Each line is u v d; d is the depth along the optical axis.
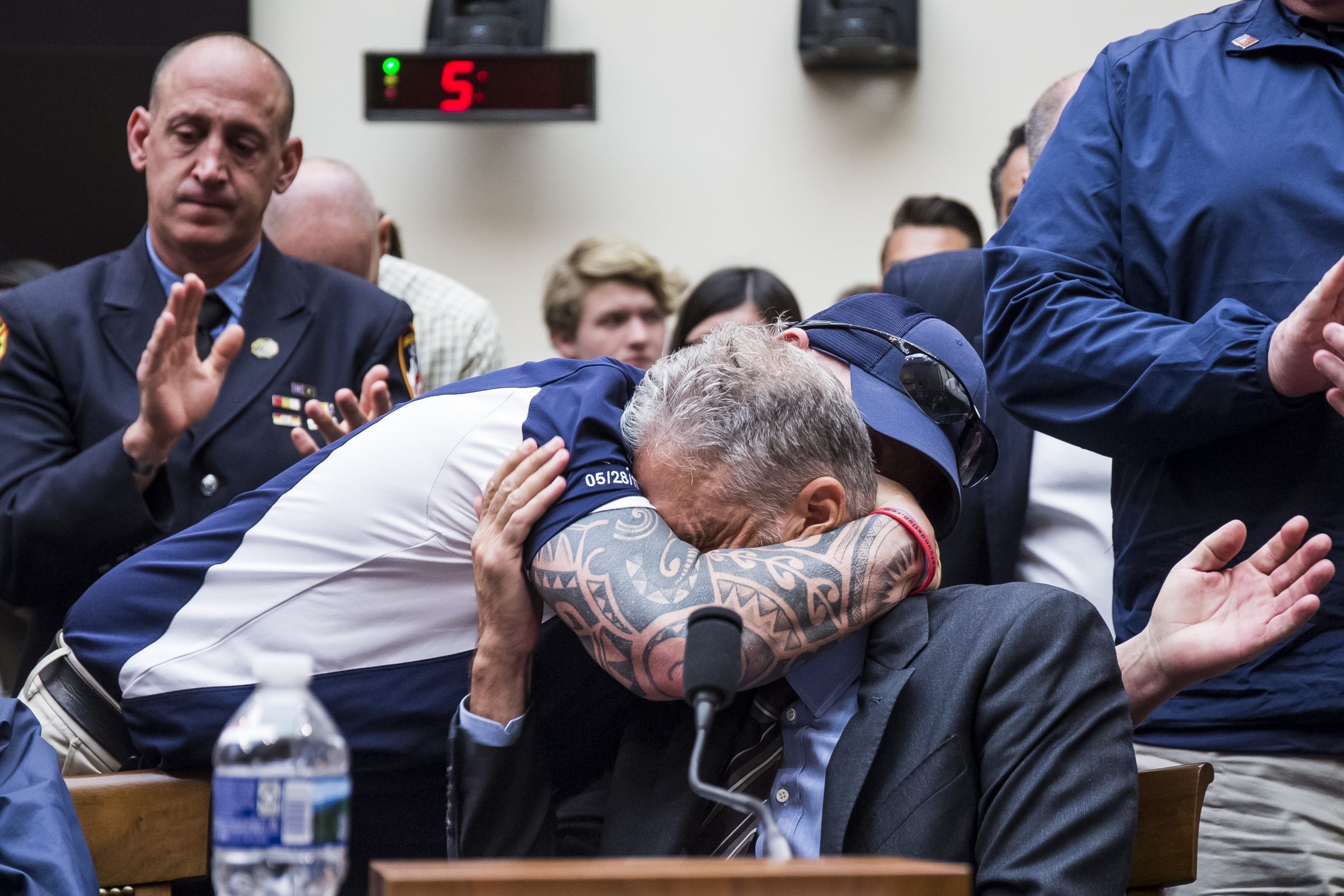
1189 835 3.53
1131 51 4.75
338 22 11.70
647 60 11.77
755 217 11.70
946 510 3.90
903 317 4.02
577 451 3.61
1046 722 3.34
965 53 11.62
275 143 6.15
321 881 2.63
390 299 6.40
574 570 3.43
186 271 6.08
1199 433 4.10
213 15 11.31
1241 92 4.47
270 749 2.78
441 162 11.77
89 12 11.16
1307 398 4.00
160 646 3.96
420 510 3.87
